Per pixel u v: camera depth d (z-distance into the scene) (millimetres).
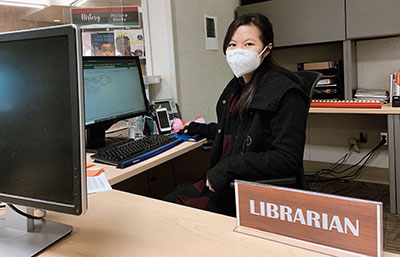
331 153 3266
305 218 689
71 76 650
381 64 2904
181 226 814
